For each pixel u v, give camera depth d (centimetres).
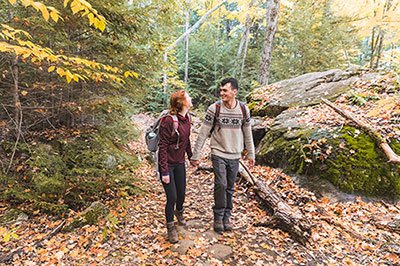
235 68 1499
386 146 406
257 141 623
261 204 385
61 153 413
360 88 595
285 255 276
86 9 188
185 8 1343
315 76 766
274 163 500
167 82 1214
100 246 288
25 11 352
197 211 375
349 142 427
